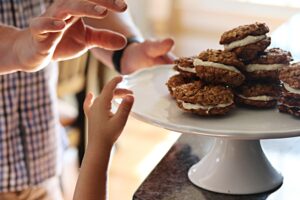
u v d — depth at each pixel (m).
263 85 0.82
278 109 0.80
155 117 0.77
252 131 0.71
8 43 0.89
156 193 0.78
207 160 0.82
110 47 0.95
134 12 2.95
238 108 0.82
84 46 0.94
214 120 0.77
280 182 0.80
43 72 1.21
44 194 1.26
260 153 0.81
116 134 0.77
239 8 2.80
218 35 2.88
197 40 2.92
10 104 1.18
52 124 1.25
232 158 0.80
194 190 0.79
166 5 2.91
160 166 0.85
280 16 2.74
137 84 0.90
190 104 0.77
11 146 1.20
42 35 0.77
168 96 0.86
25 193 1.23
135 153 2.33
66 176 1.92
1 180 1.20
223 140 0.81
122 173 2.19
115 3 0.70
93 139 0.78
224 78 0.80
